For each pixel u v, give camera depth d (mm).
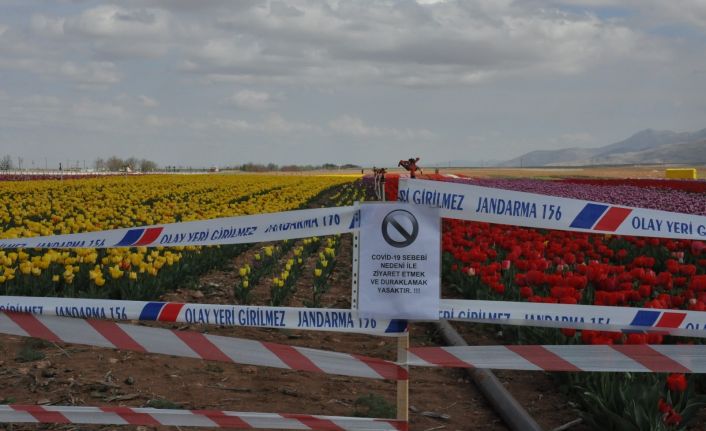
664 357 4719
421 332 9820
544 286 9984
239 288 11789
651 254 14188
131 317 4848
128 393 6730
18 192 36312
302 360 4832
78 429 5836
